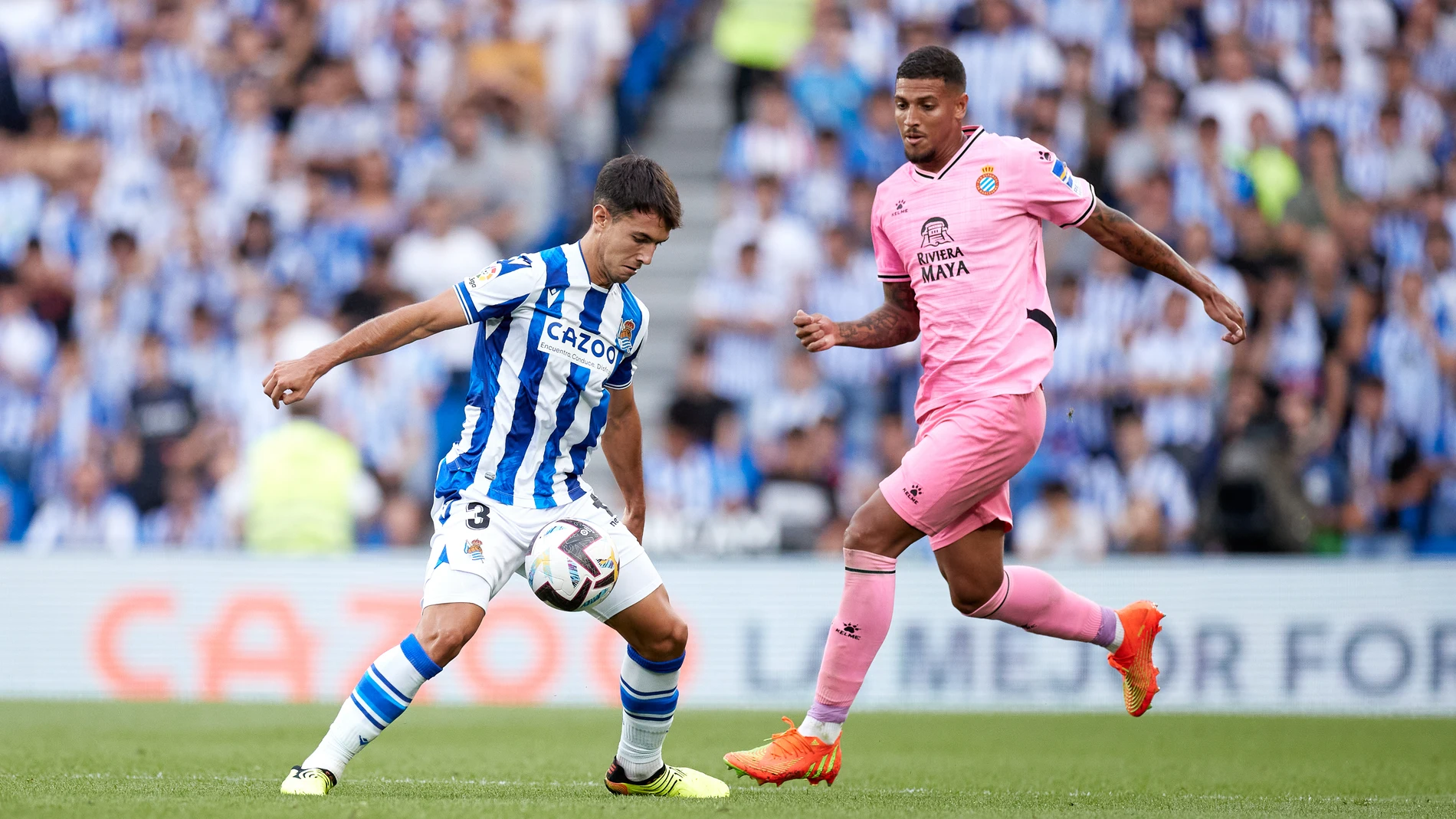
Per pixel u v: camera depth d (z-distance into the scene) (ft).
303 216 156.87
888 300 56.85
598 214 49.19
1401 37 161.89
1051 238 140.56
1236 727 94.12
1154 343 135.13
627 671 50.83
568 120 161.79
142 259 155.12
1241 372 126.41
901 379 138.21
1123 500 130.62
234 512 134.82
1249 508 122.31
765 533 125.59
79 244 160.25
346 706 48.96
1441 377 140.46
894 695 109.91
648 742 51.49
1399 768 70.13
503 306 48.29
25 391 149.07
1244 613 108.27
